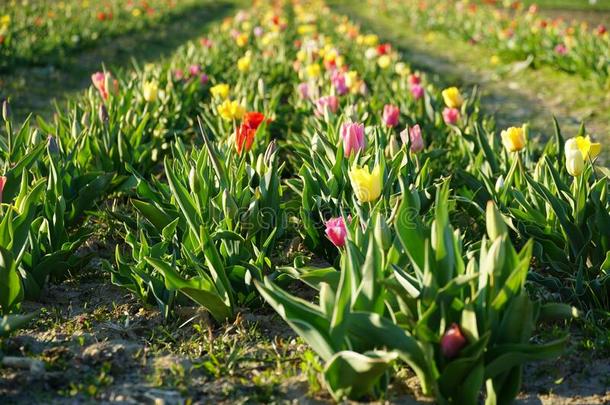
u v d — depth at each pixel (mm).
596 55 5375
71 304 2354
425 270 1890
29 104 4625
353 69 5113
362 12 12781
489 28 7387
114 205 2846
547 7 12703
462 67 6684
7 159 2623
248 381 2043
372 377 1909
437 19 9250
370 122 3291
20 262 2266
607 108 4680
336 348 1902
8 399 1963
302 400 1980
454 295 1885
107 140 2947
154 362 2104
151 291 2299
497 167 2854
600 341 2156
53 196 2449
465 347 1863
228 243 2301
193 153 2600
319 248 2523
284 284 2303
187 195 2330
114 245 2678
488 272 1875
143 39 8219
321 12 10266
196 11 12211
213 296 2191
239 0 14781
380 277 1947
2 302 2172
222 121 3338
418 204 2191
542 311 1977
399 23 10734
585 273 2334
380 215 2000
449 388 1902
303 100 3668
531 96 5242
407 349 1875
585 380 2070
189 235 2324
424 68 6547
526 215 2434
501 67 6316
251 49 5824
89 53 6918
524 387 2055
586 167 2373
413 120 3455
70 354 2113
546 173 2502
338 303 1875
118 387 2014
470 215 2709
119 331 2217
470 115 3576
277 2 10438
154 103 3316
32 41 5992
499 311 1903
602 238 2324
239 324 2227
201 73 4199
